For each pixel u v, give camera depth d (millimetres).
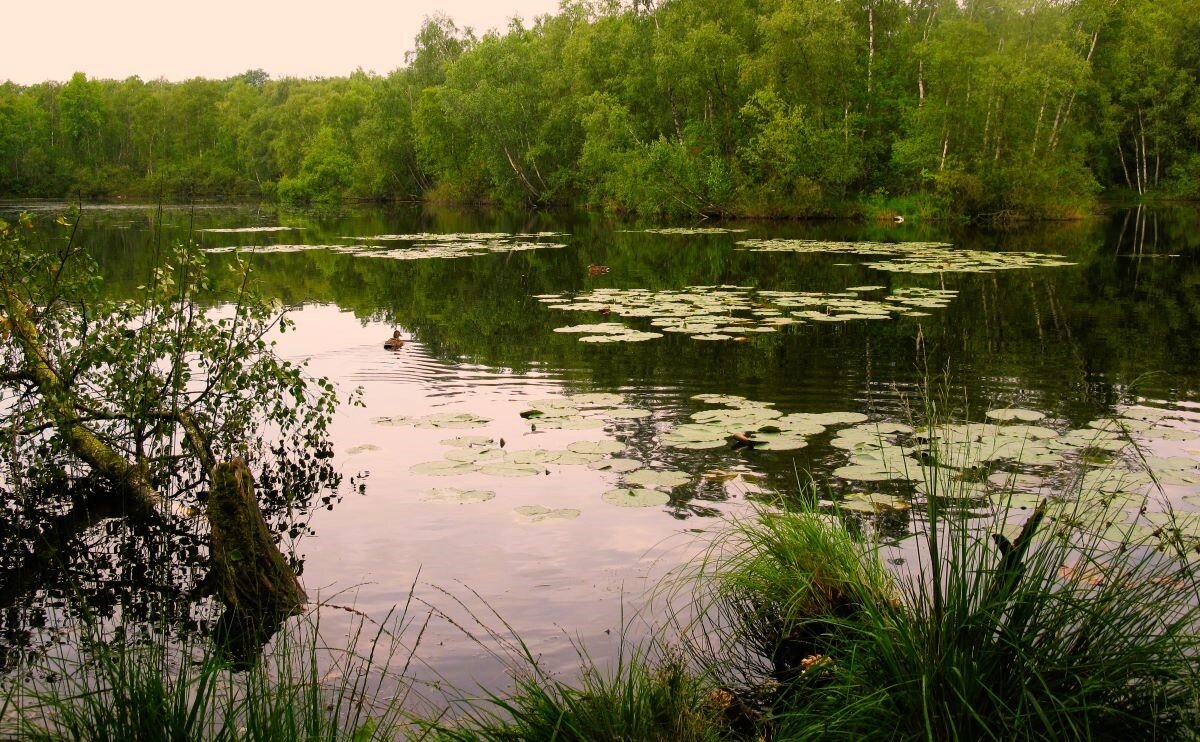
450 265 20828
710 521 5277
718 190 37531
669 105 44000
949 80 34812
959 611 3068
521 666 3777
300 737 2928
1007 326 11805
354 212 48500
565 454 6570
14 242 6219
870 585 3977
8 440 6074
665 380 8984
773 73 37188
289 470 6430
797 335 11297
